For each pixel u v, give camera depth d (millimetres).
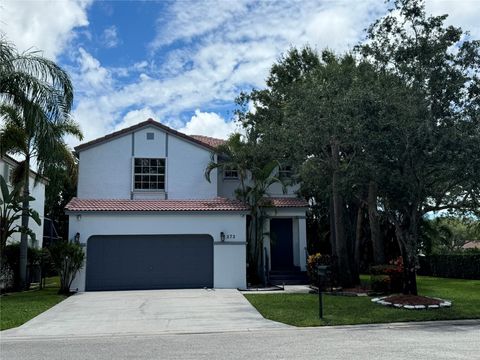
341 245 20641
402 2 14922
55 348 9703
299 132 17531
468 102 14172
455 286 22938
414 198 14742
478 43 14266
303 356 8391
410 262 15641
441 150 13711
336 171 18328
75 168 24125
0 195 22344
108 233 20766
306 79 20344
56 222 39031
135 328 12117
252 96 25922
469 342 9625
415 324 12273
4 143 20047
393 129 14148
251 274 22969
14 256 21203
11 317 13500
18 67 18688
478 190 14375
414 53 14555
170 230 21141
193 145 24828
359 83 16156
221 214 21500
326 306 15102
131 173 24156
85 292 19984
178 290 20531
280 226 26125
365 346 9266
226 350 9125
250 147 23688
